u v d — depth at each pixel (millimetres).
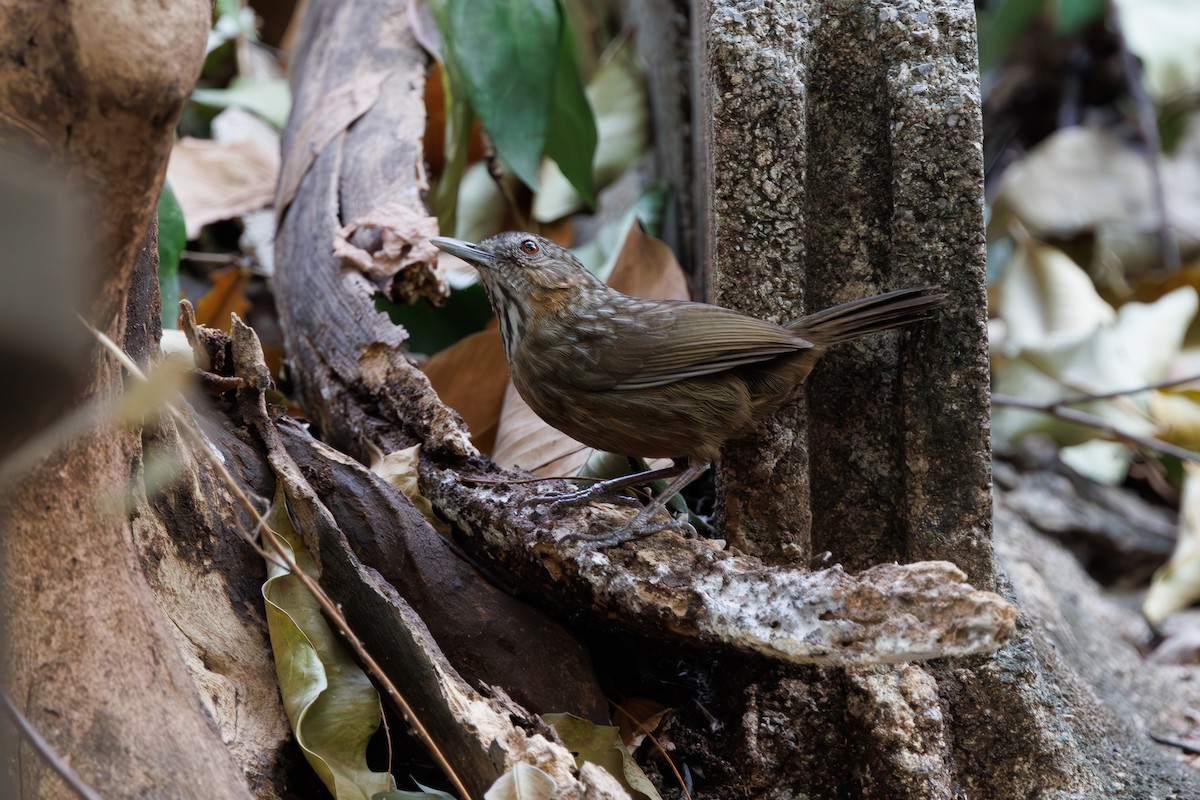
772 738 6562
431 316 9797
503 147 9836
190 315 6617
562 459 8328
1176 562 11391
